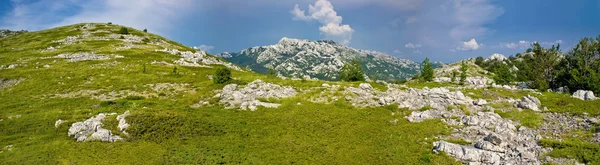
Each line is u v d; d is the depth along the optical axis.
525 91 44.94
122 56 84.31
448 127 30.41
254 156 25.25
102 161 23.62
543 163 21.12
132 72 66.06
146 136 28.67
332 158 24.80
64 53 86.38
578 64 57.06
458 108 35.59
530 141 25.31
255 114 36.19
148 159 24.20
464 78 81.62
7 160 23.72
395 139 28.12
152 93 49.84
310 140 28.58
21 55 84.44
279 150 26.47
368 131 30.53
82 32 124.25
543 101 36.97
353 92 44.72
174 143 27.50
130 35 125.12
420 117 33.88
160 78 60.91
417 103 38.25
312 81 55.97
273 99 42.03
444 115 33.53
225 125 32.31
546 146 23.86
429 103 37.75
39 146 26.84
